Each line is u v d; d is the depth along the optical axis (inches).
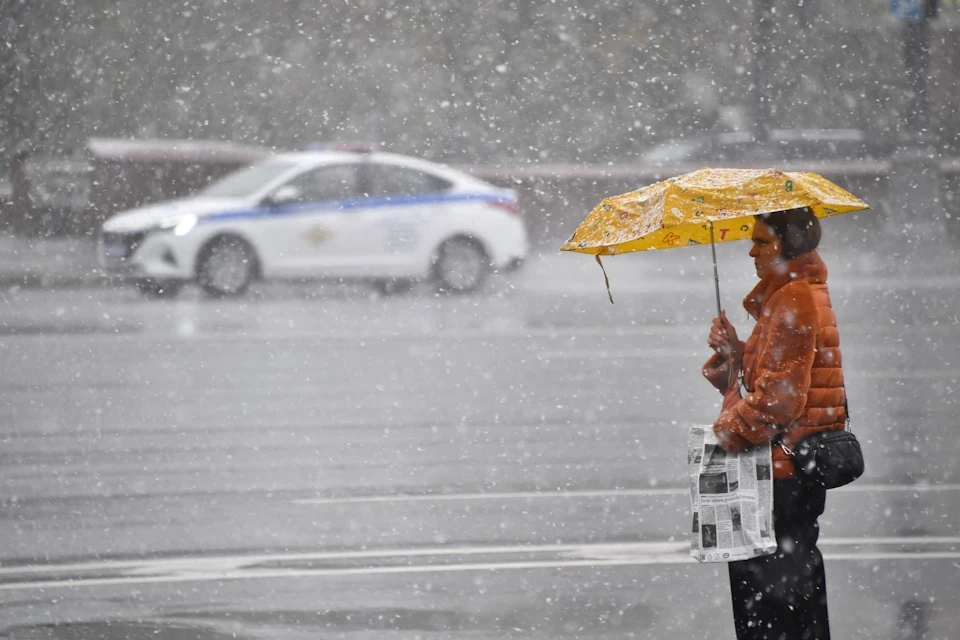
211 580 626.2
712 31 3206.2
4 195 2524.6
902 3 2266.2
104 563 657.6
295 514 751.1
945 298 1763.0
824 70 2977.4
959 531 701.3
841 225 2447.1
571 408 1069.8
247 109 3046.3
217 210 1870.1
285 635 545.6
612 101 3196.4
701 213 432.1
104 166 2578.7
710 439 439.5
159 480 838.5
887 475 831.7
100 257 1884.8
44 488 818.2
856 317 1608.0
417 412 1055.0
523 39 3186.5
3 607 586.9
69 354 1358.3
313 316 1674.5
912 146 2257.6
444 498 786.2
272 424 1011.3
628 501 775.7
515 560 655.1
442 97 3174.2
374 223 1930.4
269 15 3058.6
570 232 2564.0
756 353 450.0
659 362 1300.4
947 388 1141.1
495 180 2556.6
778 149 2753.4
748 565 452.8
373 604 586.2
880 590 598.2
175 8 2920.8
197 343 1437.0
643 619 562.3
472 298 1894.7
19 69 2596.0
